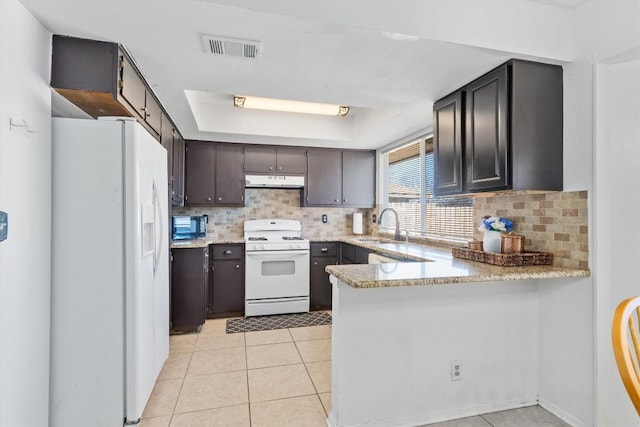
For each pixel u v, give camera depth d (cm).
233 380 240
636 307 107
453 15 173
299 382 237
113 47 176
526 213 223
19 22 142
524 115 192
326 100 262
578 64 189
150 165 201
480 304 202
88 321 173
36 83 155
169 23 158
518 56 187
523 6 184
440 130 254
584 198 185
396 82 225
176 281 337
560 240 199
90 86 172
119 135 176
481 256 216
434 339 194
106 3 143
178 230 396
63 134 171
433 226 354
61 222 170
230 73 212
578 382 188
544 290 208
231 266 399
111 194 175
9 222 137
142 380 184
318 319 383
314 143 428
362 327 182
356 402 181
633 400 92
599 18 179
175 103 276
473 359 201
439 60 193
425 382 192
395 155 431
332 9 156
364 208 489
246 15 152
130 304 177
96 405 173
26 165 148
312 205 446
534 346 212
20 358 145
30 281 151
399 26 165
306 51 184
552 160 196
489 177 205
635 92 184
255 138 402
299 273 409
